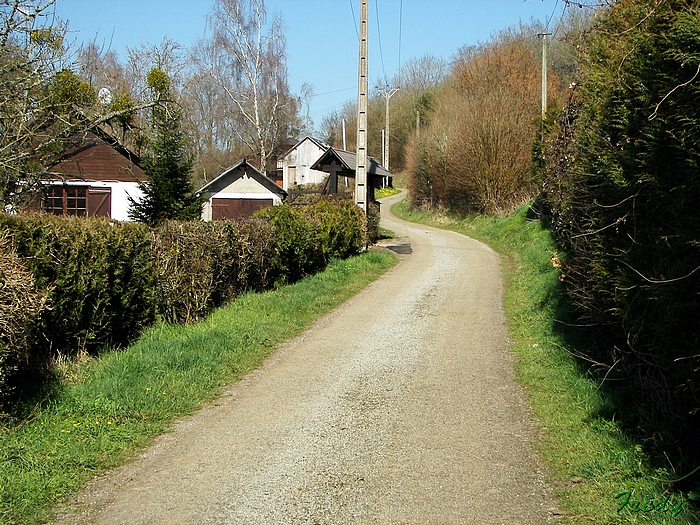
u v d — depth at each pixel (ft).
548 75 111.55
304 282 45.03
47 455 16.38
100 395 20.29
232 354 26.78
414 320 34.86
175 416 20.11
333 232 54.49
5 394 18.07
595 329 25.62
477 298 41.32
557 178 41.27
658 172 14.76
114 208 68.49
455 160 109.19
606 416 18.54
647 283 15.62
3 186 39.06
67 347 23.90
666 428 16.30
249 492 14.67
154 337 27.89
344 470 15.85
